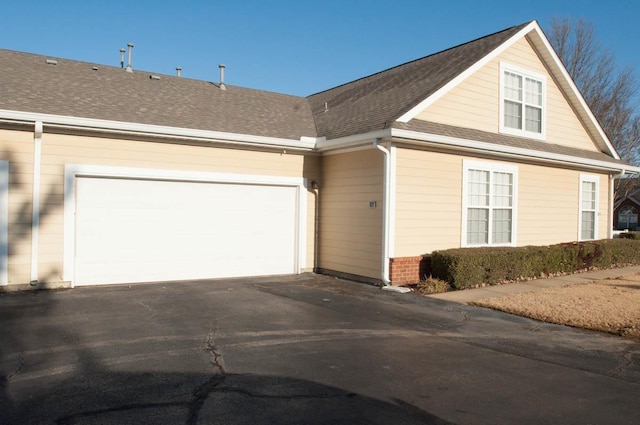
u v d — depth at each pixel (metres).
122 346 6.04
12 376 4.94
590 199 16.14
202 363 5.46
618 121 31.47
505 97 13.37
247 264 12.05
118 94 11.84
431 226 11.30
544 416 4.24
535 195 13.95
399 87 13.35
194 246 11.32
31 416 4.02
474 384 5.00
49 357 5.55
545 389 4.89
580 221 15.57
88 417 4.02
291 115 14.66
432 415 4.22
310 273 12.73
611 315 7.98
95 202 10.14
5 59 11.77
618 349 6.32
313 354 5.89
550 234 14.44
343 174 12.09
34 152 9.34
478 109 12.55
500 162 12.86
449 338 6.79
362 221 11.39
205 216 11.45
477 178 12.37
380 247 10.80
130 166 10.39
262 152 12.06
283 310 8.30
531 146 13.23
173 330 6.85
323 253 12.74
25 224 9.30
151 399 4.43
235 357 5.70
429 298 9.50
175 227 11.07
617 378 5.25
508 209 13.16
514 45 13.55
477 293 9.96
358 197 11.55
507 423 4.09
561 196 14.84
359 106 13.55
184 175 11.02
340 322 7.55
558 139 15.02
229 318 7.64
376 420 4.09
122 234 10.45
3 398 4.39
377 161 10.99
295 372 5.23
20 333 6.51
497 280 11.10
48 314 7.62
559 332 7.16
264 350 6.00
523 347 6.38
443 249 11.40
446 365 5.60
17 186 9.21
